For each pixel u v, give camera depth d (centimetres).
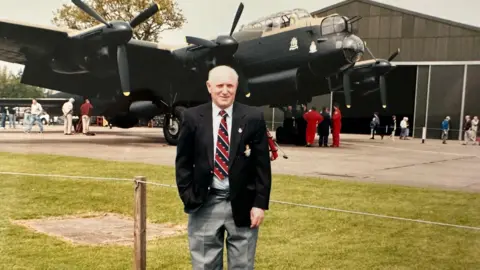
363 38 2623
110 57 1612
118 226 593
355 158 1419
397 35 2581
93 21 2467
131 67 1858
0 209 659
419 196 781
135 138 2198
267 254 488
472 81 2533
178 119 1775
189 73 1792
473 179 1006
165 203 708
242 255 313
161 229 580
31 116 2381
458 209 686
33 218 619
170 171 989
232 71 310
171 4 2255
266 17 1758
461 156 1582
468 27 2483
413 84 2692
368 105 2714
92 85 2053
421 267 457
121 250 496
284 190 809
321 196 763
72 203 704
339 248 510
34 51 1730
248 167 307
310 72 1711
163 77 1895
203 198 308
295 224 600
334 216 640
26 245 504
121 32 1529
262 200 306
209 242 314
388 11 2558
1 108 3606
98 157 1271
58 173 941
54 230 567
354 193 795
